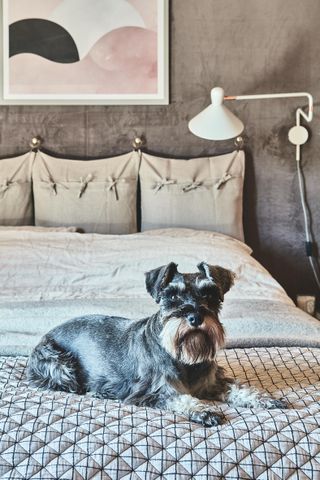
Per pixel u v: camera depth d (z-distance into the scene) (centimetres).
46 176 328
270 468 127
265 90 338
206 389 161
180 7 333
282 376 180
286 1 333
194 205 324
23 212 328
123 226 326
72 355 171
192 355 147
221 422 140
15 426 137
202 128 297
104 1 332
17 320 220
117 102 336
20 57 334
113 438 132
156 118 338
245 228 343
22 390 164
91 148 339
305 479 127
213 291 156
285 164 340
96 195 325
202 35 335
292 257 342
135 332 163
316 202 341
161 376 152
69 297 259
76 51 334
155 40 333
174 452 129
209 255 274
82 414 141
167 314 150
